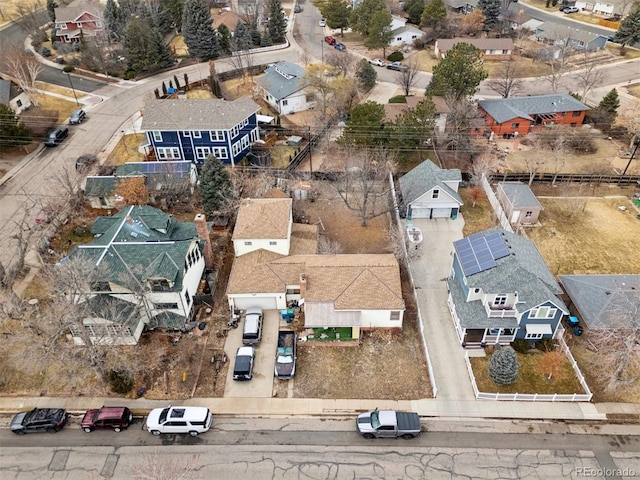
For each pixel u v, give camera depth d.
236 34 102.50
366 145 60.44
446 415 36.16
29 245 51.59
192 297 44.31
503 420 35.84
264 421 36.00
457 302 42.09
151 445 34.53
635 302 40.16
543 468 32.72
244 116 65.62
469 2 126.25
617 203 59.22
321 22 122.94
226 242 52.66
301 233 49.88
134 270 40.31
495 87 87.06
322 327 41.31
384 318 41.81
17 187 61.41
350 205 58.28
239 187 57.22
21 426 34.88
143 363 39.75
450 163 66.81
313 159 68.12
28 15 112.19
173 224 48.88
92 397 37.81
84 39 96.31
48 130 73.62
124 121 77.06
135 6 109.56
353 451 33.97
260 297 43.72
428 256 51.03
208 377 39.03
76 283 35.59
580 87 89.50
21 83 77.75
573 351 40.66
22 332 41.66
